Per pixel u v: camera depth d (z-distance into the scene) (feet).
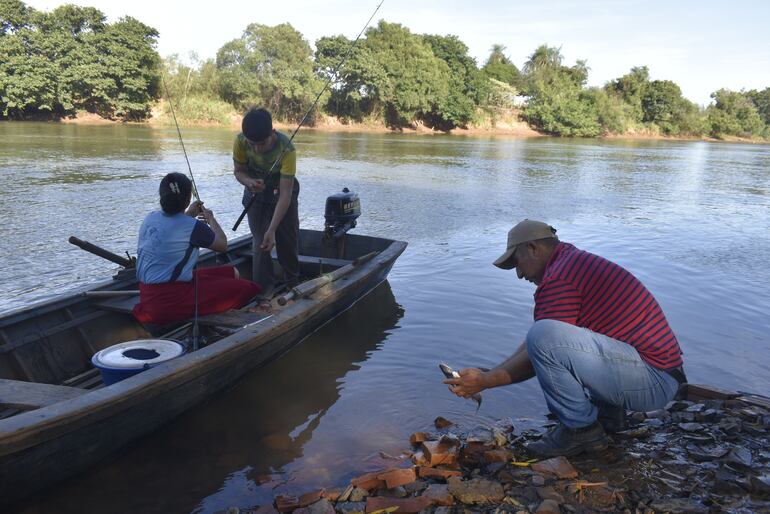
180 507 9.88
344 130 162.40
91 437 10.11
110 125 124.98
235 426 12.47
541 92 217.36
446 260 26.03
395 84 171.73
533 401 13.62
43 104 123.95
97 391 10.07
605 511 9.23
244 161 17.65
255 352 13.74
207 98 149.89
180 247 13.55
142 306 13.78
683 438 11.45
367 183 50.26
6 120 122.21
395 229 32.48
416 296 21.11
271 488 10.39
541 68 239.30
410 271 24.26
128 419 10.70
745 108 286.87
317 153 80.84
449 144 119.96
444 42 191.31
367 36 177.68
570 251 10.29
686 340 17.58
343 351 16.40
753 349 17.02
